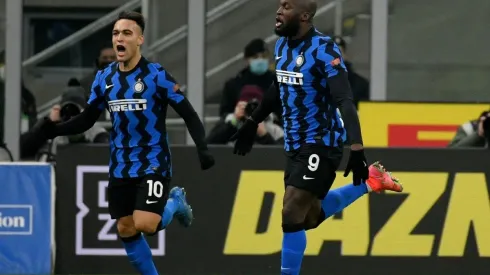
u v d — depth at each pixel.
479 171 30.81
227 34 38.94
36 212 30.70
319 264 30.75
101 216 30.77
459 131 33.28
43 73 39.34
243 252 30.89
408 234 30.83
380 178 26.55
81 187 30.75
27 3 39.25
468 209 30.84
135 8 39.19
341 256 30.77
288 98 23.97
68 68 39.41
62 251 30.77
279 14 23.67
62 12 39.34
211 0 38.94
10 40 39.19
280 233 30.84
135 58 24.62
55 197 30.77
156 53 39.03
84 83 39.28
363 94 37.97
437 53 38.72
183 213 26.98
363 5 38.59
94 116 25.44
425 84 38.78
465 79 38.81
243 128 25.73
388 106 35.12
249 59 35.78
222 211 30.86
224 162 30.88
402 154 30.88
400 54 38.69
